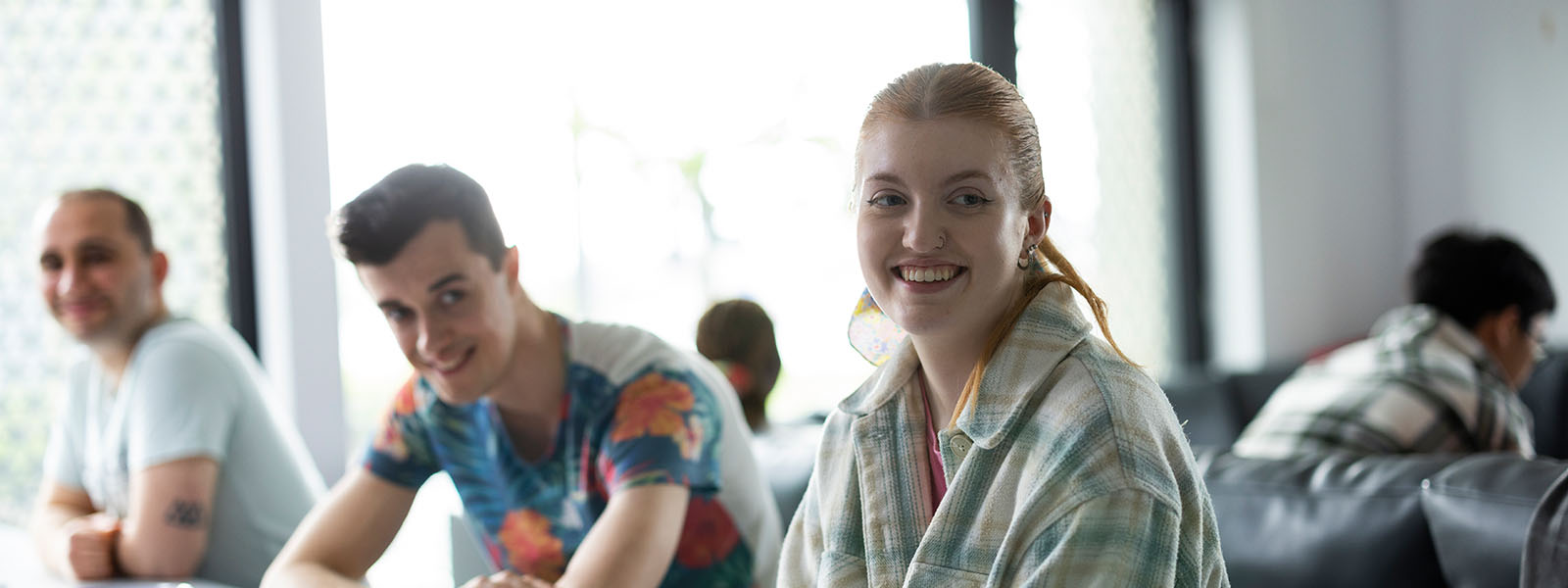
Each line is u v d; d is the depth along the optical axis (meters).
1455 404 2.11
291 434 2.15
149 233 2.06
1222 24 4.47
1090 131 4.34
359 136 3.68
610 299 10.77
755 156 10.68
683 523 1.45
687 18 8.59
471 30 5.62
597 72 9.04
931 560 0.92
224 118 3.10
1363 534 1.39
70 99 3.04
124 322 2.02
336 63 3.11
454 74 5.54
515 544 1.54
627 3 8.29
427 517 3.74
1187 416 3.79
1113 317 4.39
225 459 1.98
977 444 0.92
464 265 1.32
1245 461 1.57
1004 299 0.95
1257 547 1.48
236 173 3.11
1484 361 2.17
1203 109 4.55
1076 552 0.82
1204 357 4.56
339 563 1.55
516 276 1.40
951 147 0.90
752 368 2.20
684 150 10.90
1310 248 4.52
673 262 10.98
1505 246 2.22
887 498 1.02
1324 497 1.45
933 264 0.92
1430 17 4.52
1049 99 4.20
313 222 3.04
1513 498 1.27
